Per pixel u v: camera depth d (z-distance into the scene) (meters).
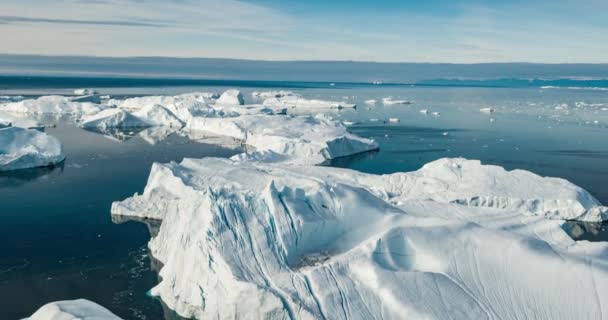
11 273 27.91
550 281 21.28
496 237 23.08
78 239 33.25
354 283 21.00
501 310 20.11
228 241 22.86
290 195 25.62
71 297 25.09
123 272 28.17
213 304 21.77
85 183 47.91
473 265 22.02
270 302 20.20
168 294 24.34
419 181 42.06
